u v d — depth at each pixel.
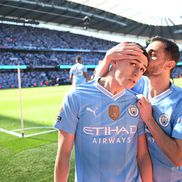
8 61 40.22
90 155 2.02
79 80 13.70
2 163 5.39
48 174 4.84
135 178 2.16
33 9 41.59
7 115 11.82
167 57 2.38
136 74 1.93
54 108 13.90
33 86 38.56
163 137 2.21
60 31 53.03
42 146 6.56
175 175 2.46
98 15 47.12
